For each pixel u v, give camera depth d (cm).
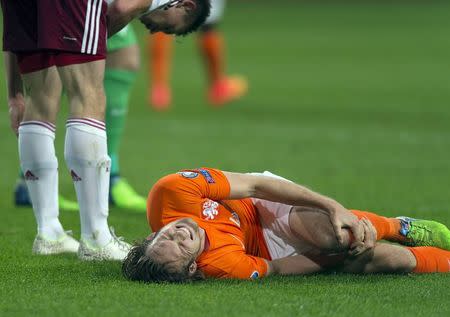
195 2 1814
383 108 4647
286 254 1608
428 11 9575
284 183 1565
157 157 3288
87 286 1503
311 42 7631
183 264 1497
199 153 3378
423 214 2212
